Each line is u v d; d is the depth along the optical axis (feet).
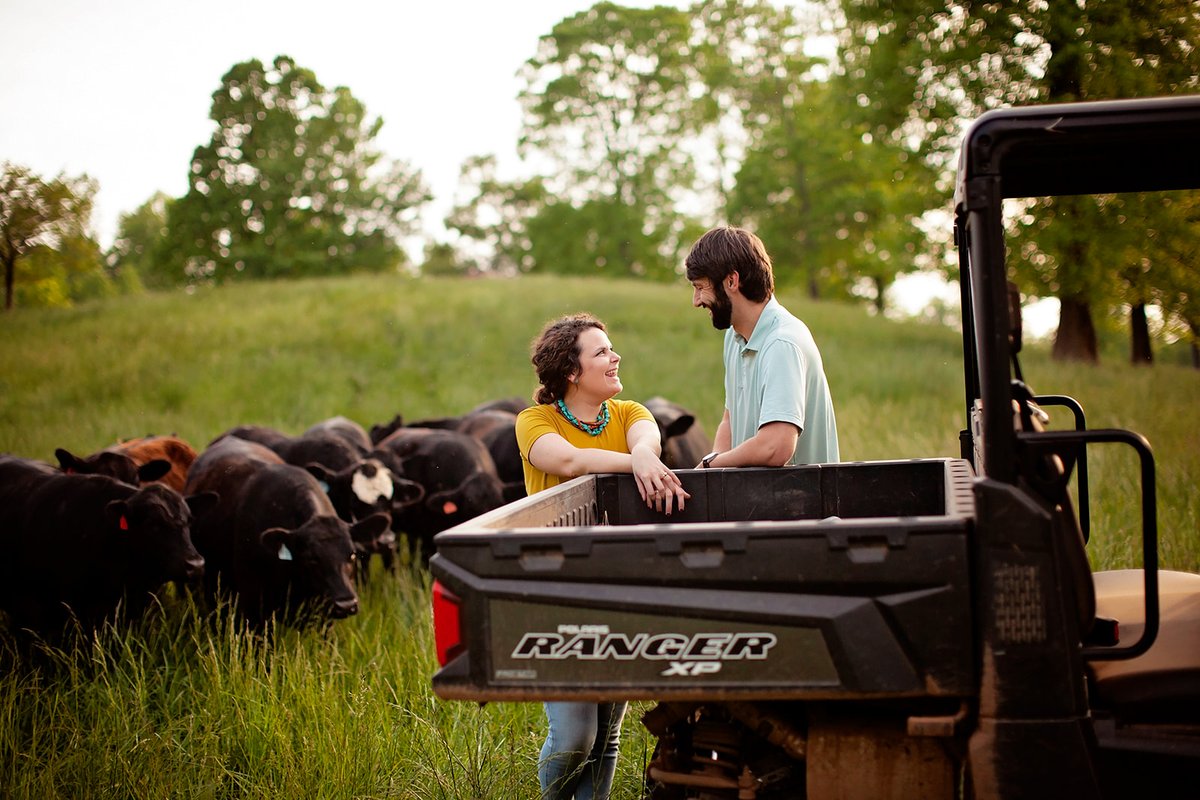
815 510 11.74
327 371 65.26
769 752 9.31
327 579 19.74
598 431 12.57
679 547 7.97
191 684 16.42
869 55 59.57
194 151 174.29
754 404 12.46
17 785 13.47
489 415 35.63
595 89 169.07
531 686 8.20
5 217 96.99
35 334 85.61
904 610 7.74
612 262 162.91
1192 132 8.14
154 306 101.50
